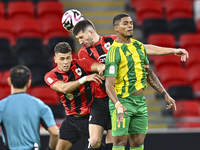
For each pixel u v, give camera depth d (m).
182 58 16.05
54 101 31.80
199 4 44.06
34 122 12.84
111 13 43.00
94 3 43.72
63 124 17.92
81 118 17.45
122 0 44.62
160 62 36.88
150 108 33.44
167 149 22.78
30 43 36.81
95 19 42.50
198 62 37.38
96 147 16.36
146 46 16.59
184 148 22.91
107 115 16.72
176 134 22.97
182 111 32.31
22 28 39.16
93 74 15.57
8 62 35.16
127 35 14.90
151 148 22.78
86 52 17.14
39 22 40.09
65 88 16.06
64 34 39.44
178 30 41.69
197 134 23.00
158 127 31.94
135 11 43.69
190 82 36.31
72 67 16.75
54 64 35.03
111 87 14.40
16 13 41.50
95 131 16.38
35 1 44.41
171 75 35.41
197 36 39.59
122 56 14.73
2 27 38.69
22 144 12.59
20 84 13.01
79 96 16.97
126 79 14.80
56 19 41.22
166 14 43.94
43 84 33.78
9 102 12.81
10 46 37.59
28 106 12.86
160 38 38.56
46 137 22.27
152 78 16.48
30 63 34.91
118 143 14.91
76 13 18.06
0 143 21.72
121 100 14.88
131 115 14.95
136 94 14.96
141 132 15.38
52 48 36.78
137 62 14.91
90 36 16.83
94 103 16.86
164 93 16.50
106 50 16.88
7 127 12.62
